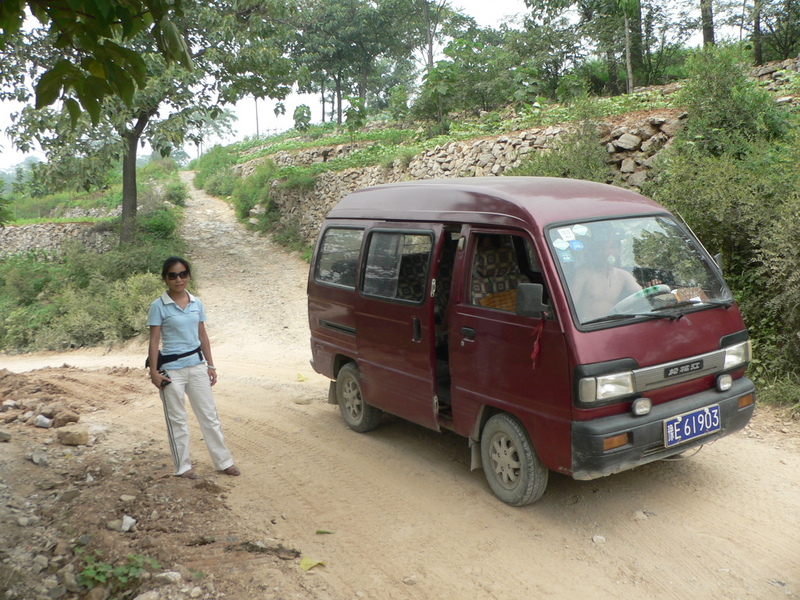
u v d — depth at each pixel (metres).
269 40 18.61
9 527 4.17
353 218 6.23
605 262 4.29
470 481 5.04
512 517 4.41
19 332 15.51
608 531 4.15
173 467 5.38
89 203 33.66
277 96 19.88
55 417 6.67
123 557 3.81
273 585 3.61
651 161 9.35
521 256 5.22
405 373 5.37
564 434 4.00
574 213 4.46
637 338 4.04
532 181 5.10
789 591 3.42
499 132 15.40
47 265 19.86
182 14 3.43
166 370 5.03
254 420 6.91
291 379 8.78
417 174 16.39
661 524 4.20
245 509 4.64
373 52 49.91
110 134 17.48
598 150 10.03
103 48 3.14
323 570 3.81
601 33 22.00
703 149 8.71
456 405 4.90
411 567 3.83
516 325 4.27
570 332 3.92
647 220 4.71
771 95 9.84
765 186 7.03
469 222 4.80
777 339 6.61
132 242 20.45
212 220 27.02
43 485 4.90
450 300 4.88
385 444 5.96
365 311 5.81
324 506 4.71
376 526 4.37
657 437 4.04
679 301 4.37
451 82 22.05
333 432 6.38
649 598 3.44
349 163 21.69
